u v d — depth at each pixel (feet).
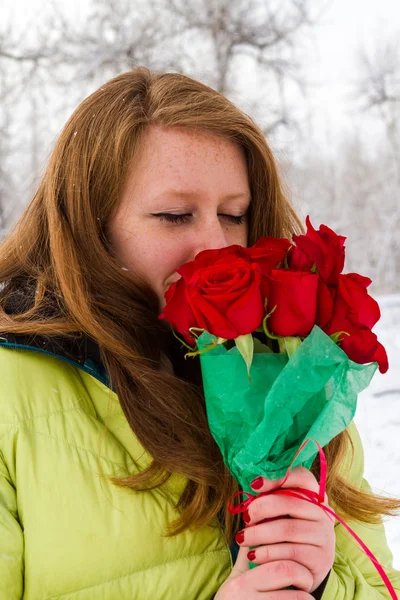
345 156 53.47
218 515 4.03
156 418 3.84
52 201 4.14
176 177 3.95
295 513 3.40
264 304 3.21
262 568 3.39
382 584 4.61
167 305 3.47
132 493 3.66
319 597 3.53
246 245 4.53
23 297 4.20
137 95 4.14
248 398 3.34
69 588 3.40
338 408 3.32
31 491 3.47
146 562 3.59
